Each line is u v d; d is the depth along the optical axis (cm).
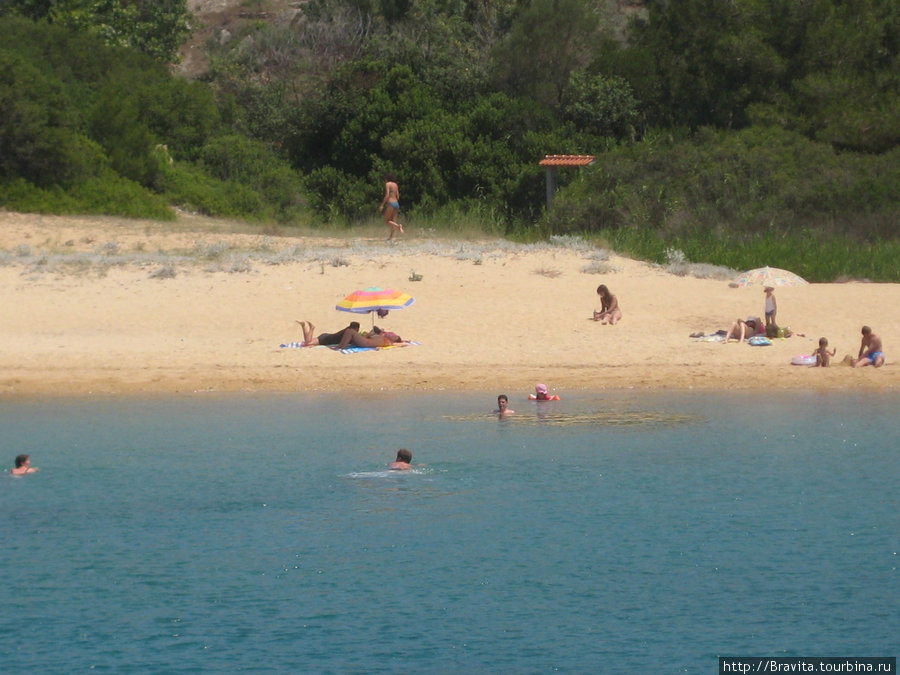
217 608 3922
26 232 12450
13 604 3950
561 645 3609
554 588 4069
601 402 6938
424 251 11044
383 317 8506
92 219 13575
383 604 3950
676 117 17162
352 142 17675
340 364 7925
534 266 10525
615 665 3481
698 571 4203
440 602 3959
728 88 17012
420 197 16700
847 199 13600
